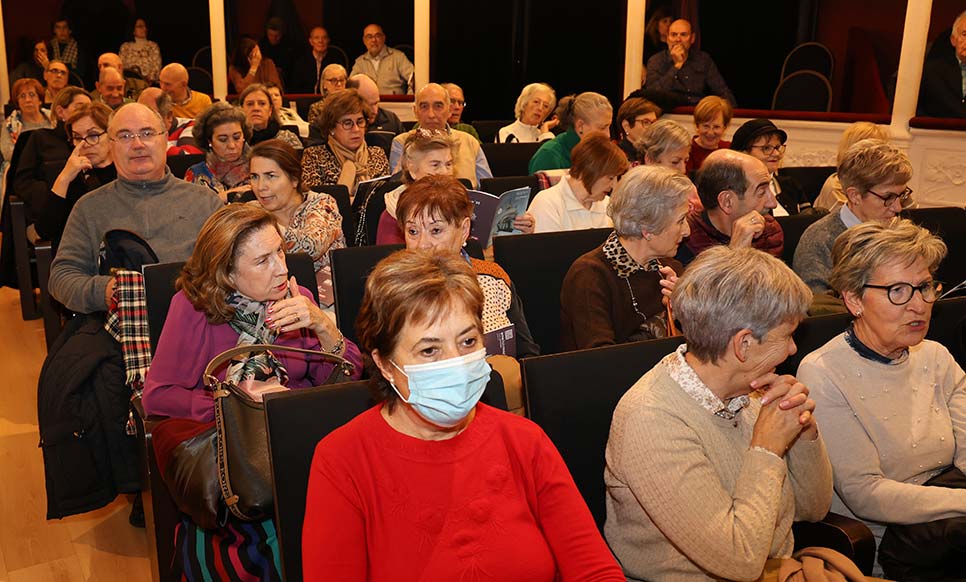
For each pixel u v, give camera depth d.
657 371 1.84
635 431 1.75
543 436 1.65
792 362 2.47
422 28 8.89
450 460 1.53
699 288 1.73
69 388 2.85
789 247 3.64
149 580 2.79
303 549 1.49
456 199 2.62
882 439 2.18
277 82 9.30
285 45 10.29
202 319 2.31
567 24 9.50
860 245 2.17
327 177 4.95
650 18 8.45
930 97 6.17
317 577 1.45
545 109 6.64
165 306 2.55
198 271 2.26
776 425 1.74
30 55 10.44
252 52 9.55
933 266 2.15
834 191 4.62
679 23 7.71
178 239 3.29
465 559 1.48
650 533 1.79
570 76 9.65
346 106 4.89
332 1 10.86
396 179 4.14
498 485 1.54
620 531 1.87
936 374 2.30
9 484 3.39
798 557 1.88
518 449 1.60
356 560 1.47
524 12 9.55
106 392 2.91
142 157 3.23
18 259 5.18
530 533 1.54
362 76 6.81
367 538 1.49
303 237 3.33
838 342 2.25
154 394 2.28
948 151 6.03
